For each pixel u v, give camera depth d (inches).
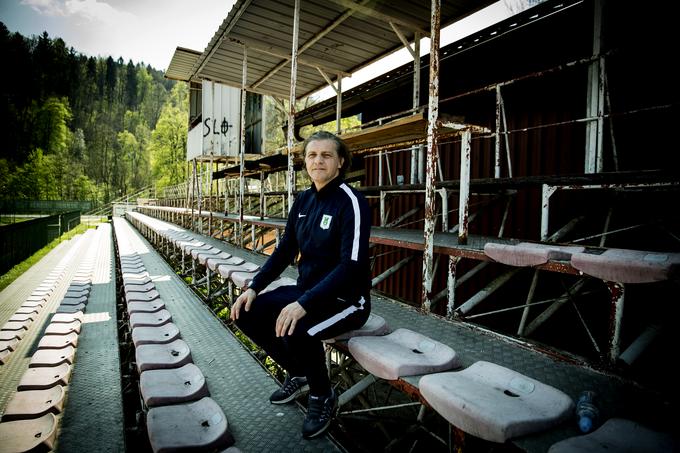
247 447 69.4
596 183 102.0
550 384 63.9
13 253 460.1
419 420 97.3
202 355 114.8
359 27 237.5
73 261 501.0
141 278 234.8
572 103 199.6
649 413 53.6
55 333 173.5
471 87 270.5
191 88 603.8
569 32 195.3
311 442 71.1
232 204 602.2
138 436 94.0
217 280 276.8
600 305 159.3
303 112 414.9
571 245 91.2
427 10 210.4
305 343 71.1
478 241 121.6
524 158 223.8
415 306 116.7
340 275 70.0
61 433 101.3
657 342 99.7
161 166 2241.6
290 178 216.1
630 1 152.2
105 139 4776.1
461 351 79.2
